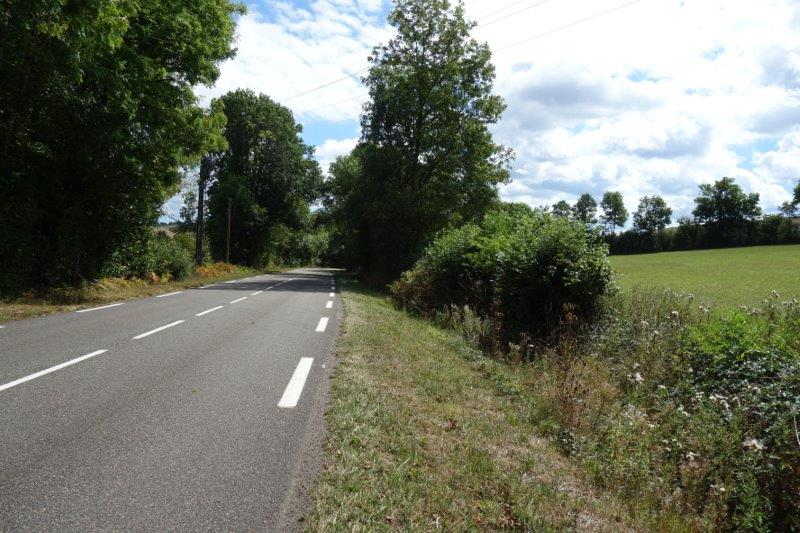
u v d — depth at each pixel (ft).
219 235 159.74
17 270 48.01
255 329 33.63
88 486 11.14
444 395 20.63
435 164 110.32
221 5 67.67
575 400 20.68
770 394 20.01
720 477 15.69
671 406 21.77
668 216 357.00
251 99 168.14
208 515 10.18
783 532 13.99
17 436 13.76
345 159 177.68
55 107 49.26
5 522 9.60
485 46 108.58
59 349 24.95
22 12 40.75
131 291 59.93
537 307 38.14
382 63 110.63
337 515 10.36
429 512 11.05
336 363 24.07
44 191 51.96
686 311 33.63
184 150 67.36
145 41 58.90
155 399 17.44
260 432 14.74
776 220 290.76
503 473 13.75
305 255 282.15
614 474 15.62
